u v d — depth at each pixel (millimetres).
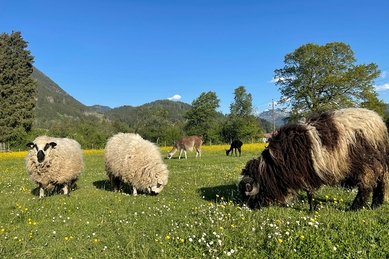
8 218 6484
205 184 10406
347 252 4078
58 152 9195
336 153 5805
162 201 7965
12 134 56094
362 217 5449
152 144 10258
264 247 4363
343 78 51906
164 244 4602
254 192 6492
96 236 5309
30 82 66000
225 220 5465
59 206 7449
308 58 54062
